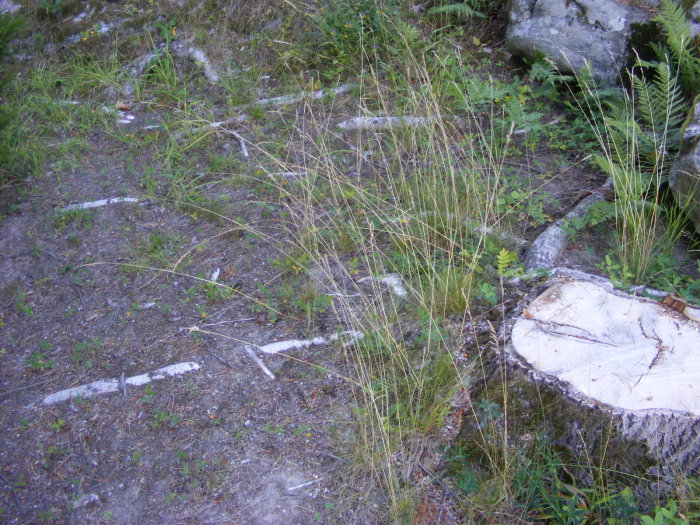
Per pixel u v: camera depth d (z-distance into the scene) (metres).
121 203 2.80
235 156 3.05
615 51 3.13
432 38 3.60
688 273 2.28
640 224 2.29
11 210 2.78
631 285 2.19
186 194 2.82
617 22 3.11
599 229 2.49
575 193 2.69
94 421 1.99
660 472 1.66
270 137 3.15
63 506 1.80
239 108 3.33
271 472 1.85
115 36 3.78
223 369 2.12
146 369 2.13
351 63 3.49
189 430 1.95
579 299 1.97
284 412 1.98
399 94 3.24
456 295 2.16
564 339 1.86
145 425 1.97
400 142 2.99
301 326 2.23
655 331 1.85
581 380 1.75
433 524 1.71
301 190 2.79
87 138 3.23
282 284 2.40
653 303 1.94
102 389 2.07
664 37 3.06
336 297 2.30
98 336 2.25
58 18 3.86
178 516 1.77
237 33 3.76
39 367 2.14
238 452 1.90
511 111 2.92
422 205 2.61
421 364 2.03
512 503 1.71
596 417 1.70
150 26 3.80
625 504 1.62
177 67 3.66
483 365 1.94
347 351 2.12
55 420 1.99
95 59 3.73
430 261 2.35
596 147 2.93
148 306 2.34
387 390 1.94
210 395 2.04
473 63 3.51
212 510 1.78
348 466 1.83
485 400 1.86
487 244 2.41
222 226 2.67
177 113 3.36
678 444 1.66
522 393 1.81
